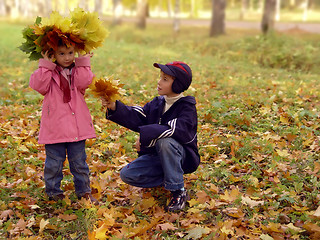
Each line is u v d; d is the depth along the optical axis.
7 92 7.46
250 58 13.64
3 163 4.41
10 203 3.53
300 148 4.65
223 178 4.01
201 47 16.92
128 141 5.12
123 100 6.61
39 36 3.14
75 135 3.37
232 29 26.48
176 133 3.27
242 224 3.15
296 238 2.96
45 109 3.36
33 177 4.09
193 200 3.47
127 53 13.66
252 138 5.06
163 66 3.29
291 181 3.87
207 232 3.02
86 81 3.37
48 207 3.51
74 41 3.23
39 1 42.41
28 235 3.12
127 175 3.45
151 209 3.48
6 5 54.22
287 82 8.20
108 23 33.31
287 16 46.31
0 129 5.43
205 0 71.12
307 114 5.66
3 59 12.02
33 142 5.11
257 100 6.55
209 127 5.49
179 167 3.35
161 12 64.19
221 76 9.03
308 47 13.34
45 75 3.24
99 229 3.00
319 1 60.44
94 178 4.05
